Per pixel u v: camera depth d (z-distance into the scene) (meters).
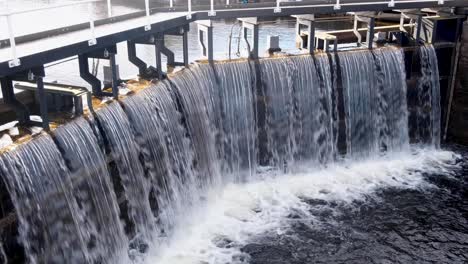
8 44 12.91
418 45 22.42
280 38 26.28
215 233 17.19
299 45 22.23
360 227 17.62
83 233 13.27
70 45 12.87
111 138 14.23
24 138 12.01
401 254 16.34
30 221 11.72
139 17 17.64
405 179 20.95
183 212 17.61
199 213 18.20
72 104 13.82
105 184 14.05
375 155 22.67
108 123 14.19
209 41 19.23
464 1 21.84
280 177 20.97
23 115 12.70
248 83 19.83
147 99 15.88
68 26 14.98
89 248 13.54
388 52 21.80
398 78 22.16
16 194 11.30
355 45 22.59
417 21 22.16
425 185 20.47
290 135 20.95
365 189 20.16
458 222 18.00
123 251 14.95
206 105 19.00
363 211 18.58
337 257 16.12
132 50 17.14
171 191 16.95
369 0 22.31
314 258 16.05
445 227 17.73
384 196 19.61
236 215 18.25
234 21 31.48
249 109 20.08
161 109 16.39
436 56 22.84
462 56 23.12
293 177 21.02
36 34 13.92
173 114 17.02
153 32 16.31
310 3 21.66
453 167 22.06
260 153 20.75
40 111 12.63
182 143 17.55
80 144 13.13
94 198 13.60
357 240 16.94
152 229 16.09
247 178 20.62
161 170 16.36
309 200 19.31
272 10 19.73
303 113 20.91
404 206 18.92
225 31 28.47
